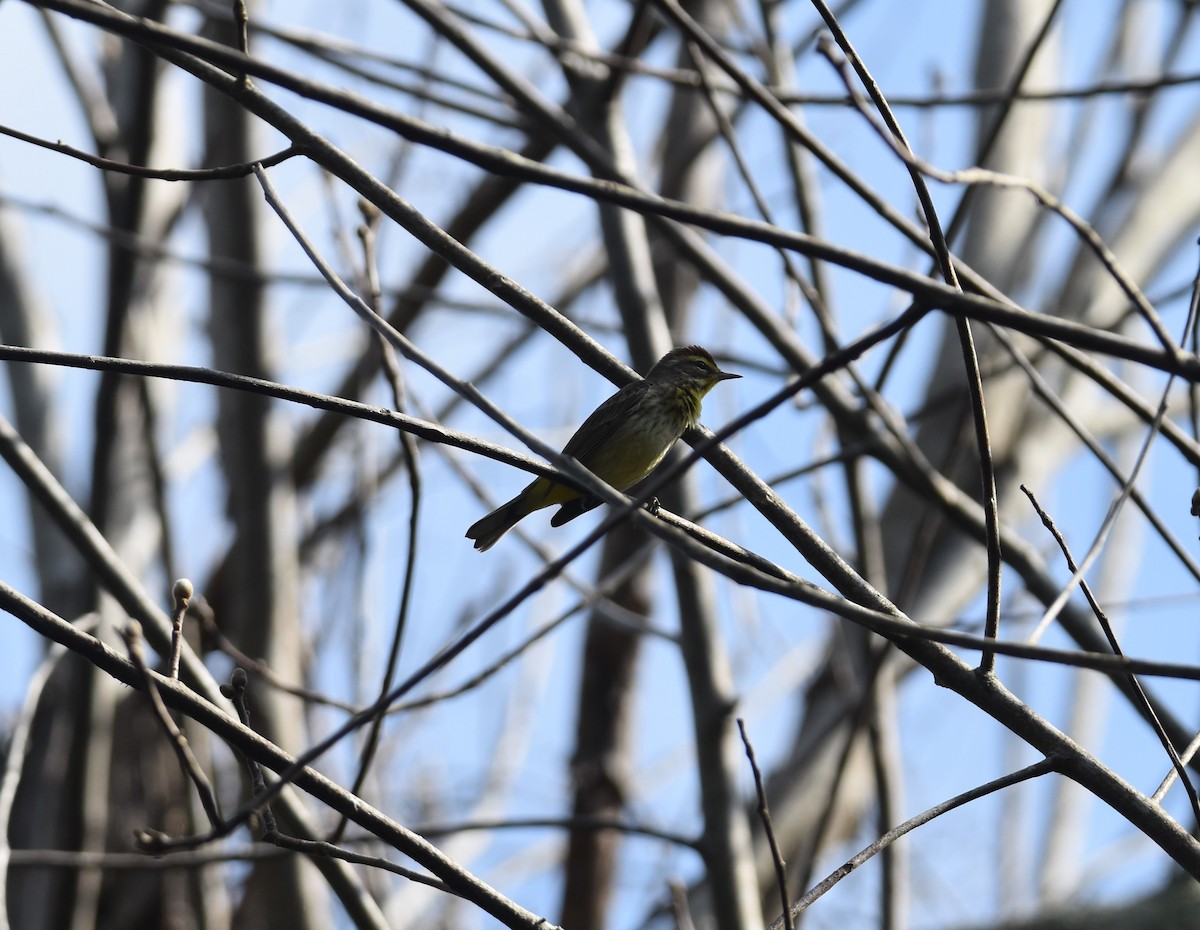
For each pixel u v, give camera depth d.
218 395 14.82
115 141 13.50
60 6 5.14
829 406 11.15
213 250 14.70
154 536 15.03
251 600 13.56
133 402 15.29
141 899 15.65
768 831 5.96
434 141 5.31
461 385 5.71
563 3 13.26
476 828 10.43
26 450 9.62
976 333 14.80
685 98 17.41
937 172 5.61
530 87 11.62
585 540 5.32
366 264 8.75
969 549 14.08
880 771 11.55
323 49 14.27
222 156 14.77
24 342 15.78
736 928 10.48
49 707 14.62
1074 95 9.98
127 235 12.66
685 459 5.36
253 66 5.28
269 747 6.32
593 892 19.25
